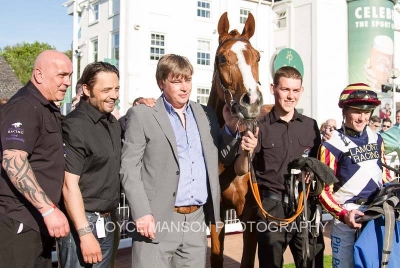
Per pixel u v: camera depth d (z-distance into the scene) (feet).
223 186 11.26
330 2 71.41
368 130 9.61
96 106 8.60
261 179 10.12
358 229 8.95
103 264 8.73
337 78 72.79
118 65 62.13
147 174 8.70
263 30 73.72
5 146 7.41
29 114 7.70
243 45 10.53
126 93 58.95
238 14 69.92
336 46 72.59
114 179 8.59
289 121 10.16
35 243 8.01
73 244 8.34
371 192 9.22
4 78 67.92
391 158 20.24
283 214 9.73
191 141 9.14
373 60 73.05
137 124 8.63
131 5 58.70
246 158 9.50
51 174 7.98
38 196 7.34
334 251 9.53
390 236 8.21
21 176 7.29
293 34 72.38
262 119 10.32
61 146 8.14
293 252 10.12
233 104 9.89
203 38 65.82
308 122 10.38
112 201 8.64
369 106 9.00
